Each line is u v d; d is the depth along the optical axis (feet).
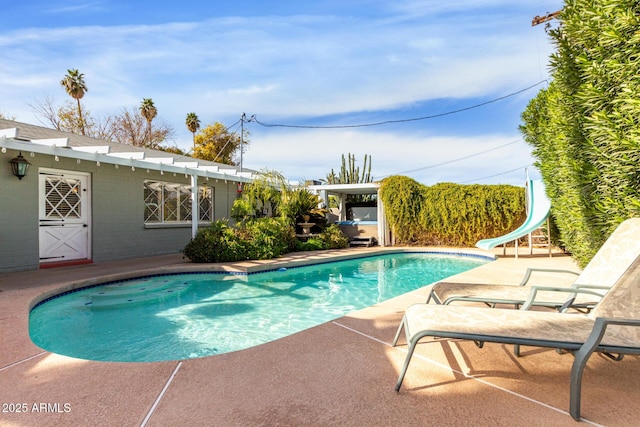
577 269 23.35
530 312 8.35
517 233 32.07
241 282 23.56
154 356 11.71
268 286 22.71
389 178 45.27
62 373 8.39
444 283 12.81
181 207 38.40
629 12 9.30
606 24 10.28
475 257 36.45
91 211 28.86
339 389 7.46
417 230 44.52
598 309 7.77
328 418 6.39
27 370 8.57
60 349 12.27
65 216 27.40
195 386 7.66
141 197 33.27
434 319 7.91
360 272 28.71
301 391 7.38
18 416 6.54
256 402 6.96
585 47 11.65
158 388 7.59
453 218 42.73
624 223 10.79
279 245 31.99
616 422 6.20
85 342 12.95
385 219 45.47
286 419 6.36
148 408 6.79
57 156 24.29
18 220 24.07
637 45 9.45
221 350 12.26
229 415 6.51
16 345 10.23
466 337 6.99
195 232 31.73
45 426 6.23
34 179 25.07
